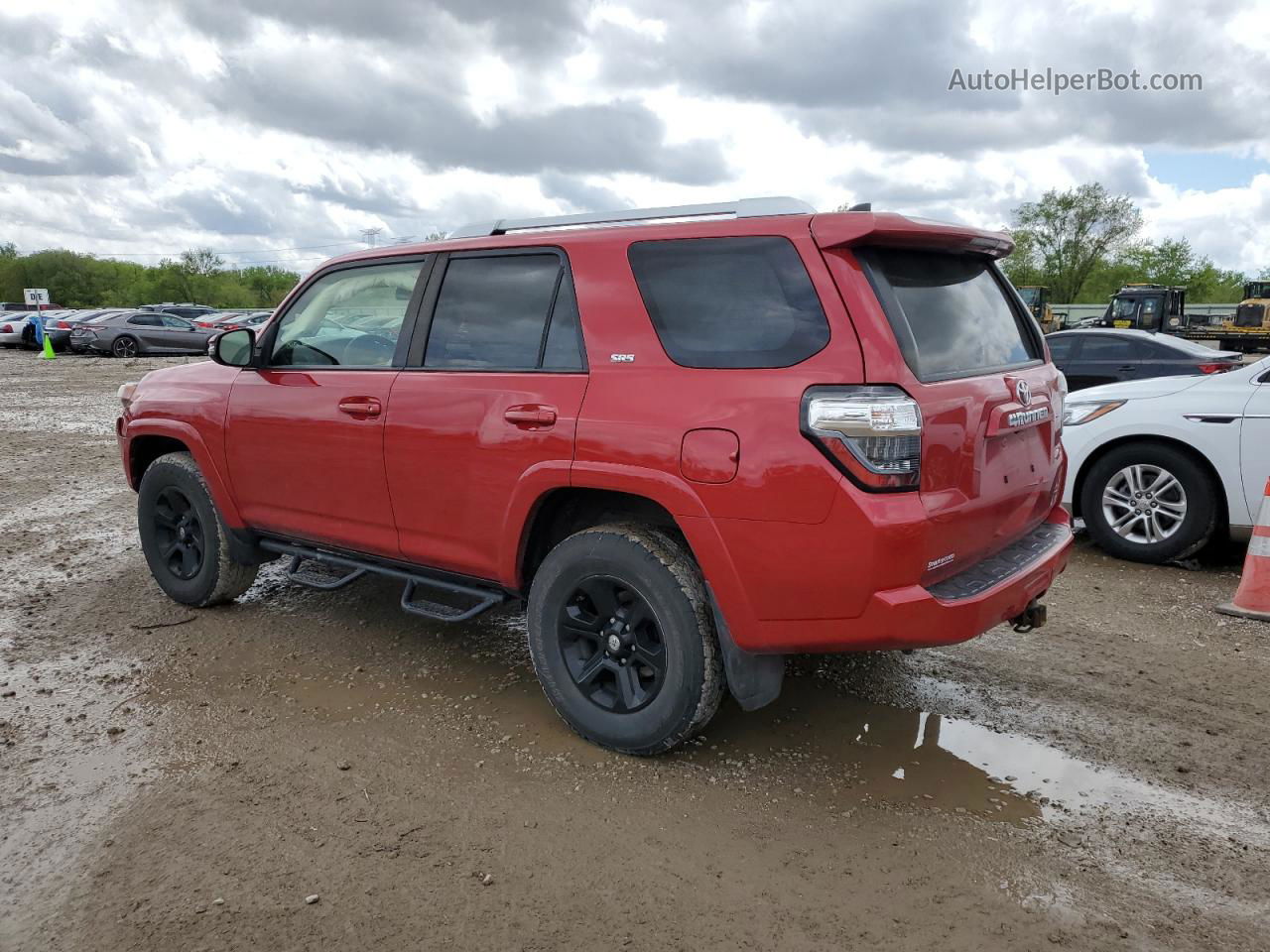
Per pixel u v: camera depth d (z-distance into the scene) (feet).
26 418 45.44
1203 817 9.62
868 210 9.71
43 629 15.30
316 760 10.83
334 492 13.15
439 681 13.12
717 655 10.18
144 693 12.74
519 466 10.89
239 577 15.72
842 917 8.02
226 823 9.50
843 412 8.74
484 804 9.86
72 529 22.47
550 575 10.97
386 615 15.94
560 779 10.37
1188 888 8.44
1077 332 35.63
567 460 10.44
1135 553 18.94
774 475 9.07
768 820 9.55
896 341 8.96
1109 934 7.80
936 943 7.69
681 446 9.61
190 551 16.07
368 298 13.12
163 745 11.22
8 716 12.05
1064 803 9.88
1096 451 19.29
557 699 11.23
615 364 10.34
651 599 10.18
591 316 10.63
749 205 10.33
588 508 11.42
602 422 10.18
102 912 8.13
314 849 9.04
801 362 9.13
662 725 10.34
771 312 9.44
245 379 14.46
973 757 10.91
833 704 12.33
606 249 10.68
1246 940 7.74
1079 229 223.51
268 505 14.24
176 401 15.37
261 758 10.88
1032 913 8.07
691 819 9.57
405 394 12.12
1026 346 11.77
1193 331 106.83
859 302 9.01
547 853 8.98
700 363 9.75
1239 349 104.47
